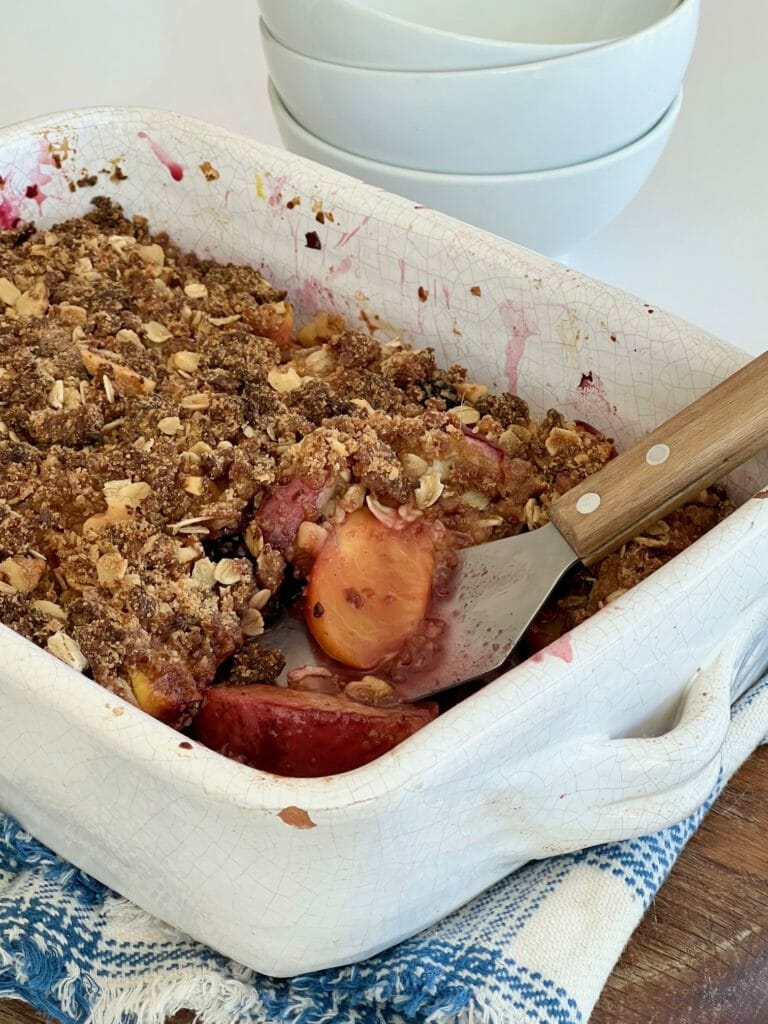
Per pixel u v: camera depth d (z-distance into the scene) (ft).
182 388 1.59
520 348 1.63
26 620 1.35
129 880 1.25
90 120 1.82
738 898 1.27
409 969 1.19
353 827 1.07
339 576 1.43
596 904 1.24
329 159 1.85
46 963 1.23
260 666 1.39
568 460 1.52
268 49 1.80
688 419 1.34
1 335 1.63
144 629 1.36
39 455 1.51
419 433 1.52
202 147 1.79
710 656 1.26
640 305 1.53
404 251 1.67
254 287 1.77
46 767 1.19
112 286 1.73
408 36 1.66
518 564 1.41
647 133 1.83
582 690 1.15
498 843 1.20
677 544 1.42
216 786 1.07
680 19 1.70
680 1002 1.21
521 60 1.66
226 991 1.22
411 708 1.35
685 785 1.20
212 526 1.44
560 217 1.85
